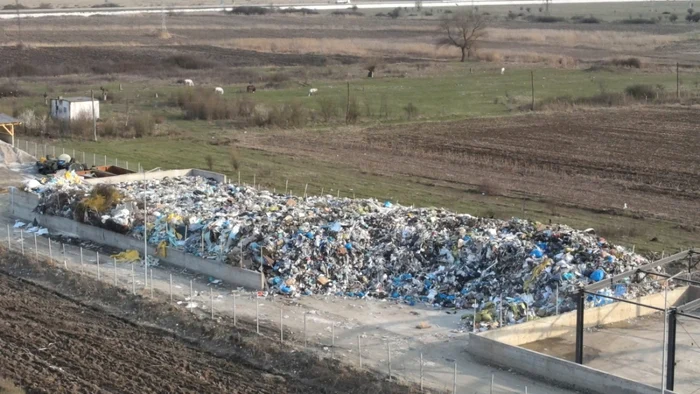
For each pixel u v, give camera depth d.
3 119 72.50
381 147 74.69
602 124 83.44
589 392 29.05
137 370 31.05
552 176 63.09
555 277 37.12
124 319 36.19
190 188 53.75
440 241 40.78
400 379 30.02
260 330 34.44
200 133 81.50
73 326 35.22
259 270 39.84
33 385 29.62
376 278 39.50
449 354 32.25
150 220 45.81
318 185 59.91
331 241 41.22
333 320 35.59
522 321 34.62
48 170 62.81
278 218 44.31
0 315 36.31
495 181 61.56
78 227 47.59
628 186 59.66
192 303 37.38
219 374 30.94
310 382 30.36
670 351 28.56
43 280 40.97
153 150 73.25
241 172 64.06
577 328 30.92
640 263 39.22
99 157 69.56
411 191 58.31
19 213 51.78
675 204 54.97
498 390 29.22
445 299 37.62
